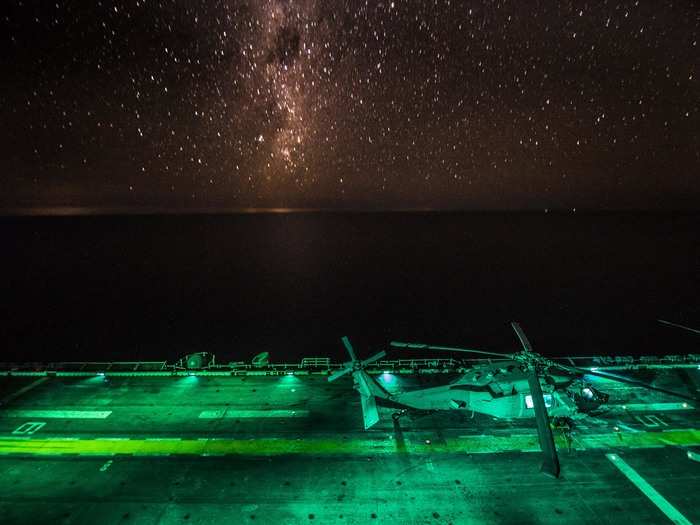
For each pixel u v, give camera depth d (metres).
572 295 63.44
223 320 52.81
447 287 71.94
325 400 21.94
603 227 193.25
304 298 64.88
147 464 16.81
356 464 16.72
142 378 24.48
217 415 20.56
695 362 25.42
